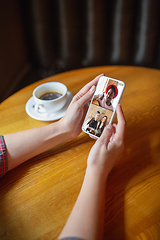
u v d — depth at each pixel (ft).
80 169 2.13
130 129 2.59
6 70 5.97
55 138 2.30
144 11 5.84
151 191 1.89
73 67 7.36
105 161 1.79
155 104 2.96
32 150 2.17
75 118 2.28
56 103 2.59
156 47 6.63
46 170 2.14
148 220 1.67
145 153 2.26
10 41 6.04
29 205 1.83
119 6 5.86
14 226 1.68
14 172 2.14
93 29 6.40
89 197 1.52
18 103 3.10
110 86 2.35
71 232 1.31
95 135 2.29
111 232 1.60
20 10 6.30
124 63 7.13
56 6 6.08
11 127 2.68
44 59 7.26
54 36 6.84
